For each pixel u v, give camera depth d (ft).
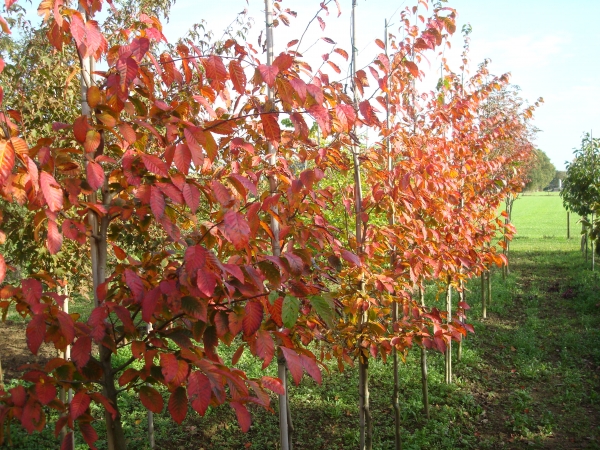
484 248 19.83
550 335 27.63
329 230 11.28
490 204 23.31
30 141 11.19
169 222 5.48
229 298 4.96
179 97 8.08
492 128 23.79
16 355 24.86
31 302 4.83
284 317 5.03
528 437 16.46
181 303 4.91
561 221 114.62
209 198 6.18
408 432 16.85
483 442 16.06
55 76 11.46
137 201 6.09
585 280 40.40
